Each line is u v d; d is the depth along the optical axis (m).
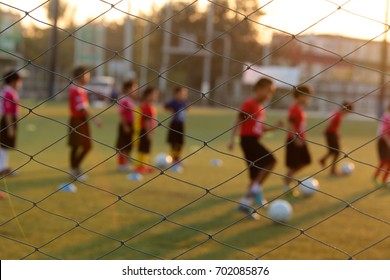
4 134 15.53
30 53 70.69
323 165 19.42
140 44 76.06
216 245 9.30
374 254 8.99
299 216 12.07
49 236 9.32
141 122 17.80
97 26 63.12
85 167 18.92
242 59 83.12
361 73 79.19
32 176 16.23
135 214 11.40
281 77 74.50
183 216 11.50
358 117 72.38
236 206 12.77
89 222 10.46
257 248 9.20
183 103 19.50
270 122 42.28
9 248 8.47
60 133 30.19
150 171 18.62
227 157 23.73
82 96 15.36
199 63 85.44
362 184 17.39
